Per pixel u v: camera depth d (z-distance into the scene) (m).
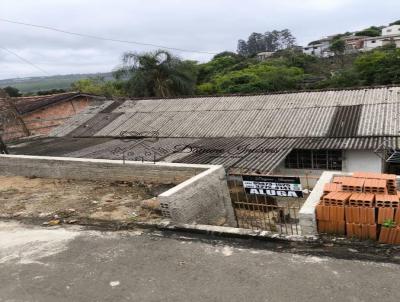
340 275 4.62
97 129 18.59
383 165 12.97
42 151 16.09
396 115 13.48
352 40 86.94
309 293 4.34
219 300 4.38
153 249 5.75
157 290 4.69
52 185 9.67
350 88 16.17
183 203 6.93
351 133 13.18
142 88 31.31
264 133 14.55
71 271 5.30
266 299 4.32
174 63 31.62
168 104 19.69
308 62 60.56
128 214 7.20
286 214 8.80
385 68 39.41
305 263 4.96
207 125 16.30
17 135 22.42
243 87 41.75
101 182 9.51
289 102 16.47
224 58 59.41
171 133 16.34
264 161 11.59
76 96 26.03
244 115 16.34
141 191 8.58
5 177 10.85
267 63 57.72
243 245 5.66
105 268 5.31
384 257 4.88
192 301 4.41
